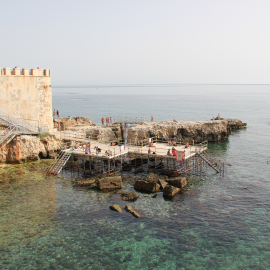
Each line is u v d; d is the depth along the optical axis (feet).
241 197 105.19
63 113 407.64
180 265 67.87
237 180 123.65
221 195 107.04
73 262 68.28
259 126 277.44
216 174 131.95
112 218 88.99
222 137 213.87
